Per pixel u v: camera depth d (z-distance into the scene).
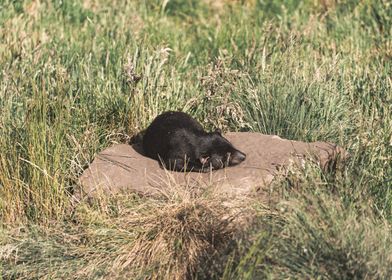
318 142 14.50
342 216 11.95
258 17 22.25
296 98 15.88
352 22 21.17
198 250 12.48
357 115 15.76
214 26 22.45
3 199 13.78
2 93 16.05
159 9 23.55
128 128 15.88
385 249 11.66
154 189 13.46
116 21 21.27
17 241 13.20
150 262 12.58
